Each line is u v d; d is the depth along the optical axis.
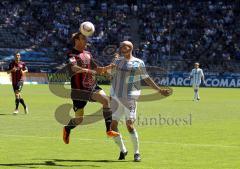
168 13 138.12
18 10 135.25
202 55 129.50
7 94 75.88
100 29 135.50
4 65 116.06
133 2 141.38
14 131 33.75
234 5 139.12
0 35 129.88
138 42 133.12
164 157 24.19
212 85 120.81
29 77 112.56
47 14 135.75
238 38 133.00
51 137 30.91
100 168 21.19
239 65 126.31
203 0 140.38
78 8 139.12
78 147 27.09
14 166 21.34
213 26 135.62
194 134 33.25
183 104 62.56
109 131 22.88
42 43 130.25
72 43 23.61
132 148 26.94
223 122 41.69
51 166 21.47
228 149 26.89
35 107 54.66
